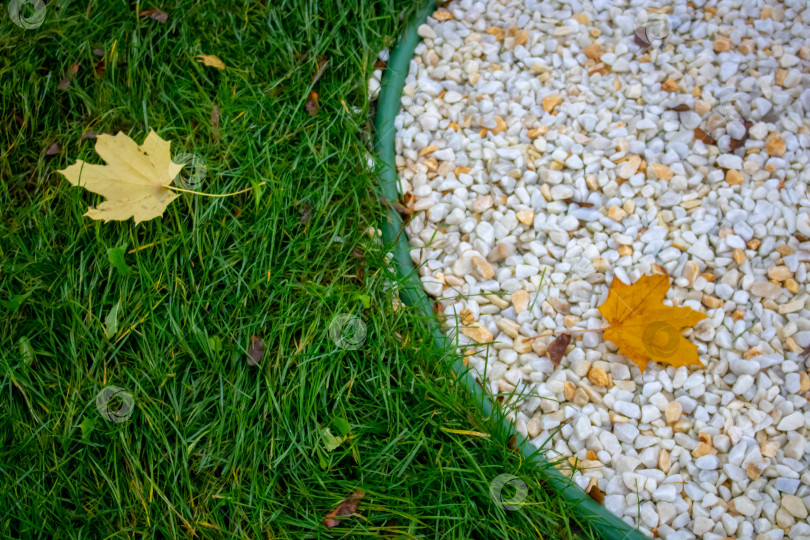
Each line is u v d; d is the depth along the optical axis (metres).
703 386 0.91
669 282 0.93
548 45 1.08
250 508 0.85
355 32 1.06
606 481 0.88
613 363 0.92
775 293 0.94
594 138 1.02
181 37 1.04
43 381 0.89
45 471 0.86
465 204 1.00
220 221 0.95
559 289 0.96
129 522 0.86
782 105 1.03
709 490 0.87
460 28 1.10
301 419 0.88
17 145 0.99
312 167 0.99
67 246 0.93
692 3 1.10
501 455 0.88
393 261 0.96
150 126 0.99
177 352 0.90
